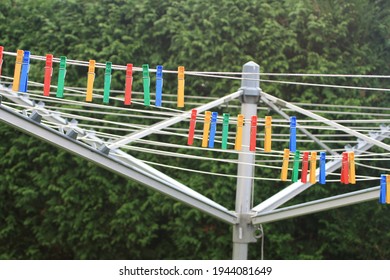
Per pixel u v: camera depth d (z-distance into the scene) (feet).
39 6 19.72
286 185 18.70
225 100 12.93
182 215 18.57
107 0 19.39
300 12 18.48
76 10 19.61
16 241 20.15
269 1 19.07
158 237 19.67
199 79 18.67
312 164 11.00
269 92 18.48
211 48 18.39
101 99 19.26
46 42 19.33
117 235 19.33
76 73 19.25
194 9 18.52
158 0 19.10
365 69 18.29
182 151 18.78
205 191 18.39
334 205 11.85
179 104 9.70
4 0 19.62
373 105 18.63
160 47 19.12
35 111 10.23
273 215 12.98
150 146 19.12
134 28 19.07
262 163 18.62
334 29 18.42
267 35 18.40
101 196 18.98
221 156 18.47
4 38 19.65
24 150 19.21
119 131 19.35
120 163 11.27
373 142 11.74
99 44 19.30
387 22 18.76
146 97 9.51
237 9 18.37
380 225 18.61
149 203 18.88
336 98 18.39
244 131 13.38
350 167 10.80
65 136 10.60
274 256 18.78
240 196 13.66
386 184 10.78
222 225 18.76
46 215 19.45
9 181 19.31
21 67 8.98
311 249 18.94
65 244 19.76
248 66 13.24
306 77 18.40
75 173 18.98
